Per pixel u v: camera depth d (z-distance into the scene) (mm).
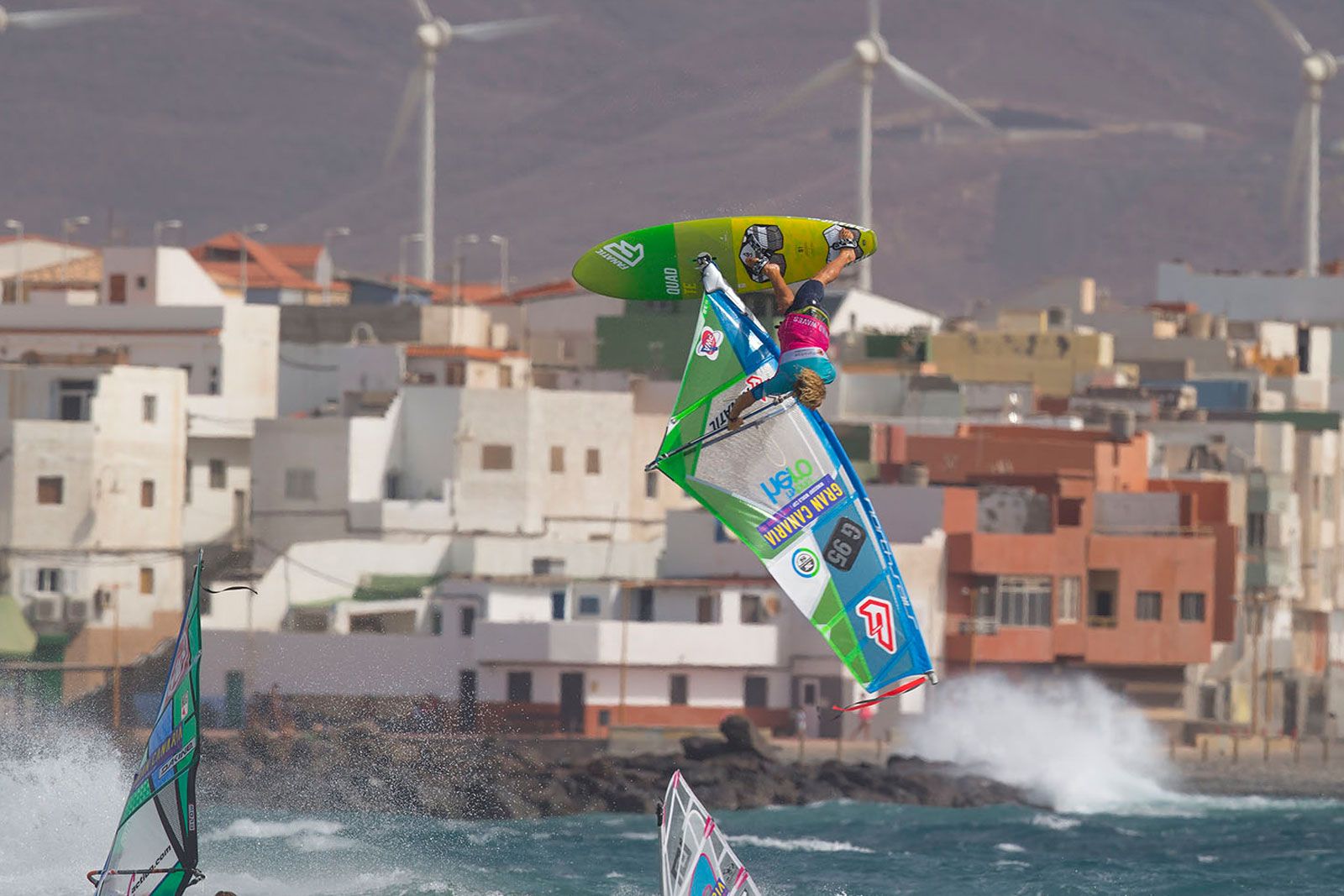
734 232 101062
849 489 95562
